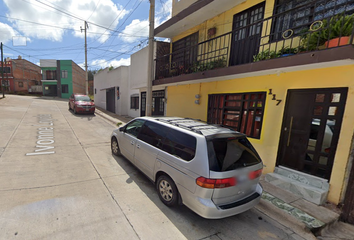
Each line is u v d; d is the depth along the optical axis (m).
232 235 2.63
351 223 3.03
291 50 3.98
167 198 3.13
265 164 4.56
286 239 2.62
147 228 2.62
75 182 3.75
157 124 3.75
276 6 4.62
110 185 3.73
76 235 2.37
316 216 3.02
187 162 2.76
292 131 4.08
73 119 11.36
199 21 6.83
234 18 5.69
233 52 5.77
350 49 2.75
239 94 5.30
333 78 3.38
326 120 3.54
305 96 3.85
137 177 4.14
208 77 5.41
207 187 2.47
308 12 4.12
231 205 2.63
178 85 7.88
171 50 8.70
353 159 3.07
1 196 3.08
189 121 3.88
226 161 2.65
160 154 3.29
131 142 4.29
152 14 6.78
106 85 18.31
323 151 3.60
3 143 5.80
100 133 8.32
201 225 2.78
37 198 3.10
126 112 14.98
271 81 4.41
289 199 3.48
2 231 2.33
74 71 30.67
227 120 5.70
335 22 3.28
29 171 4.09
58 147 5.91
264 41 4.88
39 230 2.40
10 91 27.62
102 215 2.80
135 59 9.98
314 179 3.60
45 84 30.00
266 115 4.54
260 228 2.82
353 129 3.13
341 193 3.27
